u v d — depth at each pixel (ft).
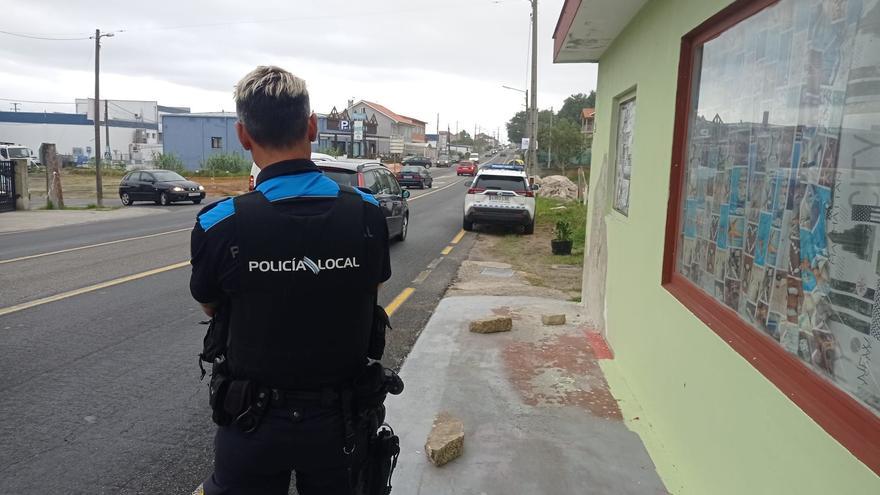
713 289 9.77
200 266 6.07
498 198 48.93
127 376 15.85
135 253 36.04
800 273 6.91
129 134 286.87
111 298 24.17
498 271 32.55
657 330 12.30
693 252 10.85
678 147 11.66
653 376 12.55
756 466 7.47
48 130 274.98
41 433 12.66
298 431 6.10
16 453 11.82
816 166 6.66
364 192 6.83
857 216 5.82
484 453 11.51
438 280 29.63
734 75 9.20
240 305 6.08
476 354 17.10
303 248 5.97
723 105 9.64
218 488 6.35
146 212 71.31
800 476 6.39
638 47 15.01
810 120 6.84
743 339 8.23
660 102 12.72
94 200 93.40
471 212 49.24
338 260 6.10
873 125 5.60
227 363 6.38
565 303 23.49
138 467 11.44
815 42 6.77
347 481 6.59
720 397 8.72
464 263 34.96
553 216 64.23
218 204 6.20
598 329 19.45
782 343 7.27
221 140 189.47
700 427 9.56
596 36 17.93
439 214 66.90
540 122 249.14
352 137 220.43
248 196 6.15
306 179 6.30
